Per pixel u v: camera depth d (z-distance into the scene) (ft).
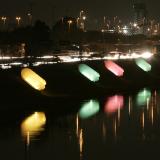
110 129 240.12
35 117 266.36
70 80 360.48
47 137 220.23
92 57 474.08
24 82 313.94
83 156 189.98
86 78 376.68
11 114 271.90
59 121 256.93
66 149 200.03
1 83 304.30
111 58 482.69
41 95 312.09
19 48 492.95
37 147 203.21
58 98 321.52
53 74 355.36
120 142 212.84
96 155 191.31
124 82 416.87
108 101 335.06
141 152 196.34
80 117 270.05
